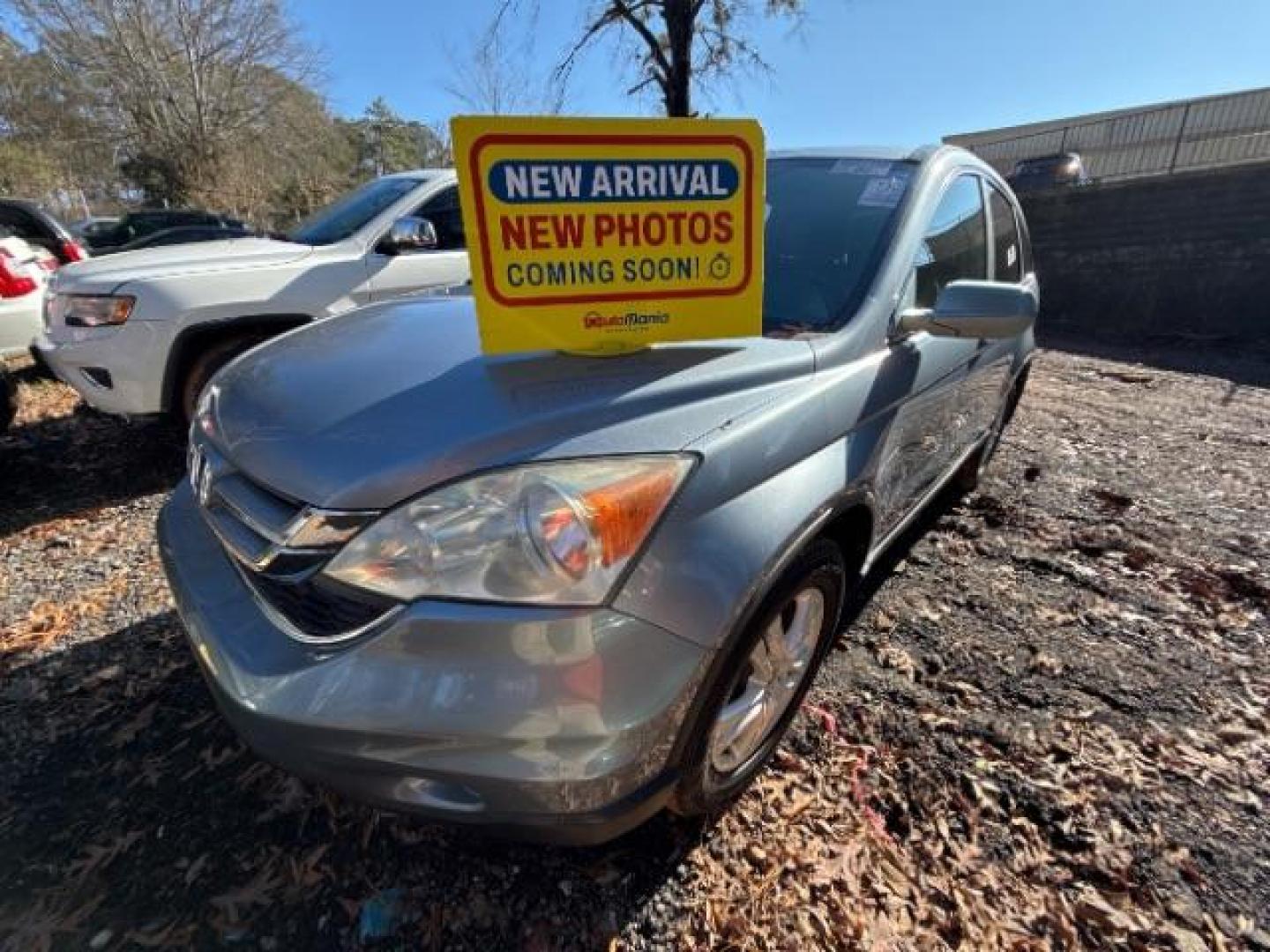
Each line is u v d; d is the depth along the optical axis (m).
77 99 26.97
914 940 1.56
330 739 1.25
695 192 1.51
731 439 1.45
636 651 1.26
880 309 2.00
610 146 1.43
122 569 2.95
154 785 1.87
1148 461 4.62
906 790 1.93
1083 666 2.48
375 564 1.25
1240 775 2.03
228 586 1.53
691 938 1.55
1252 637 2.68
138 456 4.25
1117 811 1.90
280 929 1.54
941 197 2.48
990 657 2.51
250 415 1.60
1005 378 3.52
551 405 1.38
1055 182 14.73
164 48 24.62
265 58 26.70
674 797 1.58
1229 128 14.16
